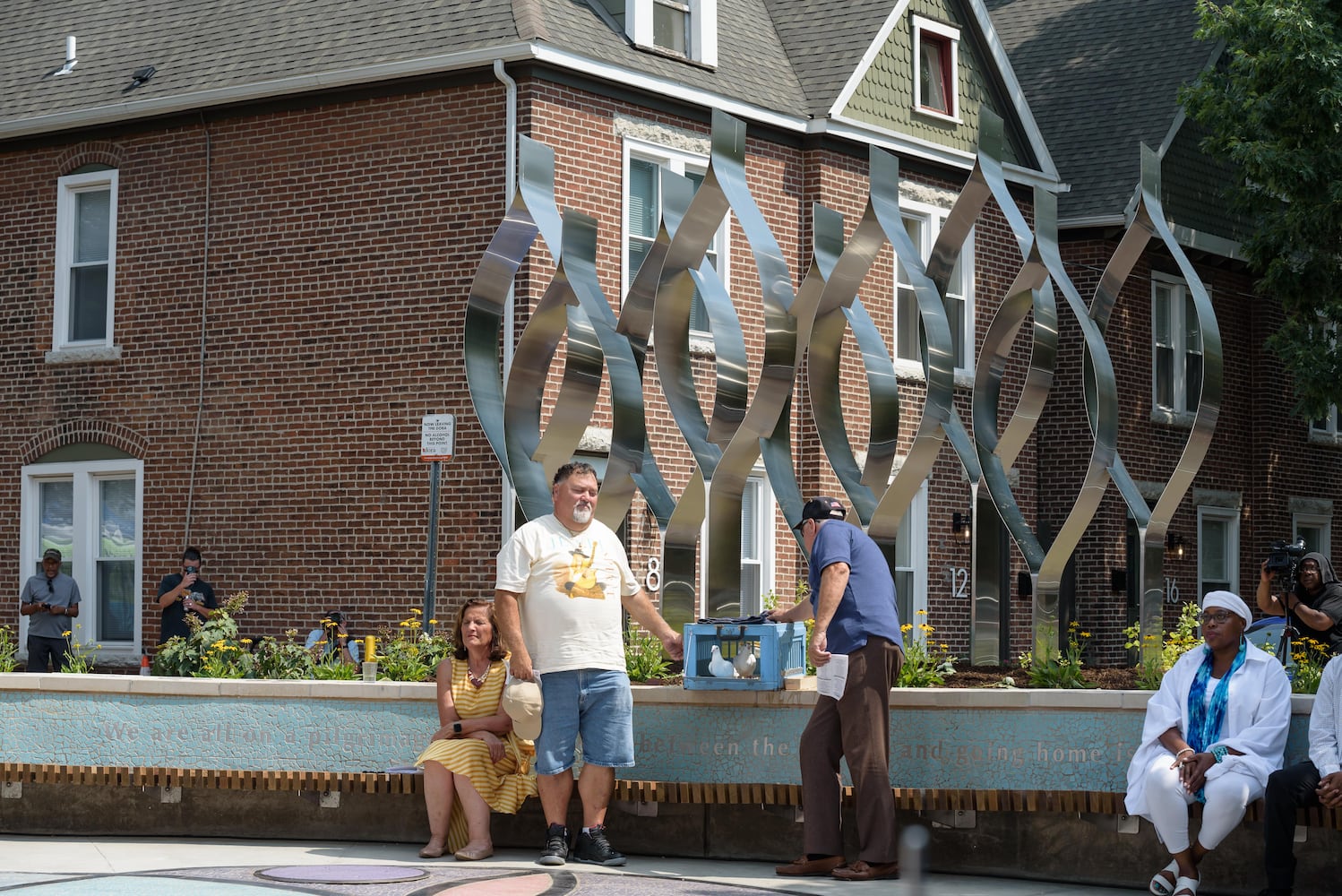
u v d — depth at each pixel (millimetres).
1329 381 21750
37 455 19719
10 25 21781
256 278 18375
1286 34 20422
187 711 10539
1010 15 27125
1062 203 23062
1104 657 22656
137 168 19219
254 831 10539
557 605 9297
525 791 9742
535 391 11547
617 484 10977
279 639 17938
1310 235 21281
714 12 19203
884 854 8961
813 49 20594
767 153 19484
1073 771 9227
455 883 8562
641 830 10023
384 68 17453
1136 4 25844
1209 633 8734
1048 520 23031
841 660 8953
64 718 10695
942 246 11828
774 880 8930
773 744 9695
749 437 10773
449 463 17141
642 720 9953
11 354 19969
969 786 9414
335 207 17938
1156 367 24094
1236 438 25844
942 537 21000
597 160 17625
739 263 18969
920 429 10891
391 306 17562
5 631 14688
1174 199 24047
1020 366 22391
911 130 20969
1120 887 9188
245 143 18531
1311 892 8820
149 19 20469
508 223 11648
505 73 16984
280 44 18719
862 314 11211
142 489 18938
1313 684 9859
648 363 17922
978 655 11367
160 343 18953
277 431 18141
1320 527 27578
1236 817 8336
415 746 10219
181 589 17203
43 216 19812
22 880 8633
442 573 17125
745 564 19047
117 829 10727
